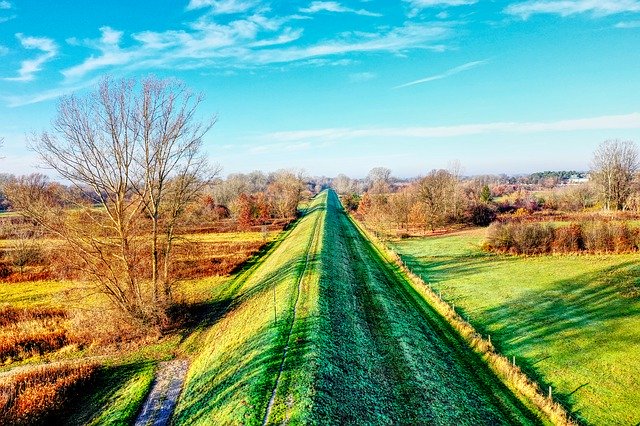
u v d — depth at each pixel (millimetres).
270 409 15953
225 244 67125
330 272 39125
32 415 17812
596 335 28312
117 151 27828
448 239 75312
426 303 36625
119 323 29047
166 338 28719
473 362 24969
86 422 18500
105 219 30203
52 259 43188
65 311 34781
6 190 26000
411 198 91875
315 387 17234
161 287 33281
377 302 34281
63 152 26703
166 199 33531
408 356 23891
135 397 20516
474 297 37938
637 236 55625
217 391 19109
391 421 17328
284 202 113312
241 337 25281
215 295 39062
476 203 94875
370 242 72188
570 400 20562
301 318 25438
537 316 32406
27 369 23234
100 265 29906
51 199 27672
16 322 32625
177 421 18141
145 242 33406
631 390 21250
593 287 40000
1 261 53812
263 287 37281
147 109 28484
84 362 23906
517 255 58219
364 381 20172
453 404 19281
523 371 23672
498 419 18719
